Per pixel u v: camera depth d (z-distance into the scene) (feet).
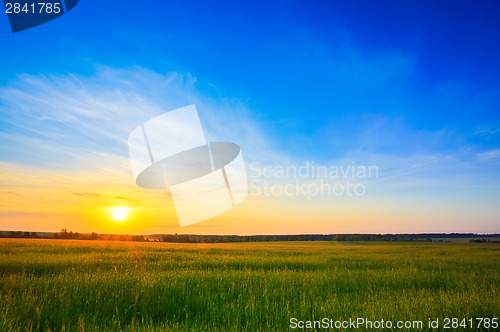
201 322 17.58
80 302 20.45
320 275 35.73
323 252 96.12
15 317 16.84
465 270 43.93
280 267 50.11
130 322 18.13
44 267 41.60
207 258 64.39
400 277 34.30
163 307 20.51
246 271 38.32
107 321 17.89
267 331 15.84
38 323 16.43
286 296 23.79
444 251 103.35
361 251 104.22
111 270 37.63
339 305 20.02
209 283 28.71
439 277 34.37
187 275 33.04
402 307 19.22
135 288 24.40
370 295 24.68
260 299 22.40
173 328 15.88
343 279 32.53
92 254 69.77
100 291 23.88
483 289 26.08
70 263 46.21
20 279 28.30
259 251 98.58
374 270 42.96
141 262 51.03
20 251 74.49
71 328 16.25
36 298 20.44
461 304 19.54
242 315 18.65
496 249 120.47
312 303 21.27
